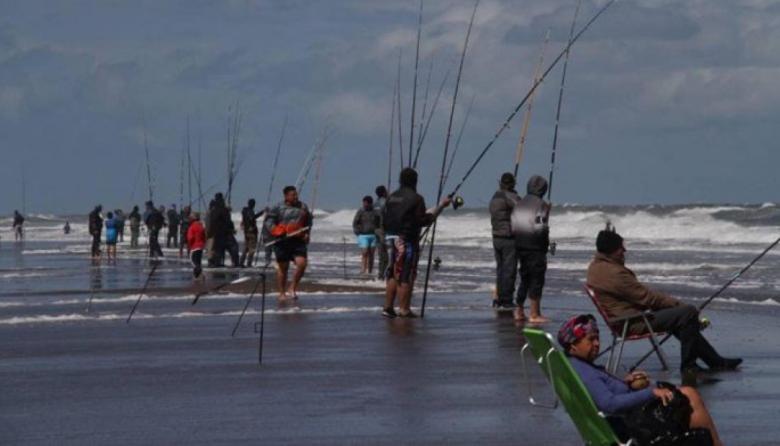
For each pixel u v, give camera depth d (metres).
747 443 12.68
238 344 21.25
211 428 13.77
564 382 10.30
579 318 11.16
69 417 14.52
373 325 24.08
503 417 14.22
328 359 19.22
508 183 27.28
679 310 17.42
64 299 32.16
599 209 127.56
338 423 13.99
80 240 108.69
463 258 58.88
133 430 13.71
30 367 18.69
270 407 15.03
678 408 10.60
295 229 30.59
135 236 80.94
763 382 16.52
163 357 19.66
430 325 24.02
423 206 25.33
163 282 39.81
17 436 13.48
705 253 62.06
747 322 24.28
